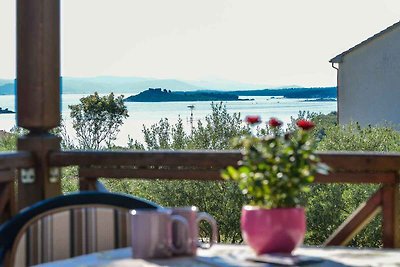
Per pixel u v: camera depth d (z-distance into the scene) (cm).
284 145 262
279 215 256
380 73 2645
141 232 260
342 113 2709
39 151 486
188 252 264
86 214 319
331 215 1081
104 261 257
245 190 262
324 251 279
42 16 483
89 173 486
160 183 1122
